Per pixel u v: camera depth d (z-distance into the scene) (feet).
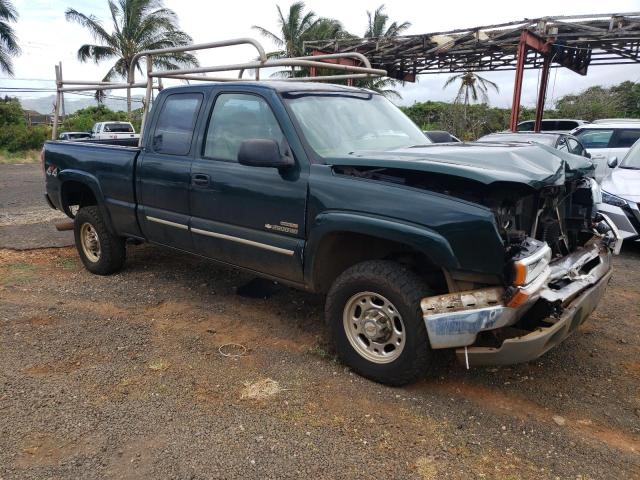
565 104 117.19
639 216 22.25
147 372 11.94
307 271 12.12
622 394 11.32
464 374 12.03
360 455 9.18
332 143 12.54
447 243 9.81
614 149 39.37
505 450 9.39
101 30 116.16
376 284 10.85
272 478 8.57
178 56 84.33
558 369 12.35
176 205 14.97
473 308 9.72
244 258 13.58
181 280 18.31
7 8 105.70
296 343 13.53
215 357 12.73
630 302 16.75
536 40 51.39
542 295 9.73
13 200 37.99
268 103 12.85
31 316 15.01
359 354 11.62
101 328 14.30
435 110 135.33
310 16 115.34
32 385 11.26
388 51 59.62
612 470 8.91
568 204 12.80
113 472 8.64
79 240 19.21
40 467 8.72
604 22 48.85
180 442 9.44
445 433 9.85
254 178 12.78
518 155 10.97
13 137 96.48
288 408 10.57
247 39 15.03
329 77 19.26
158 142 15.57
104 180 17.26
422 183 10.66
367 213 10.76
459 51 57.77
